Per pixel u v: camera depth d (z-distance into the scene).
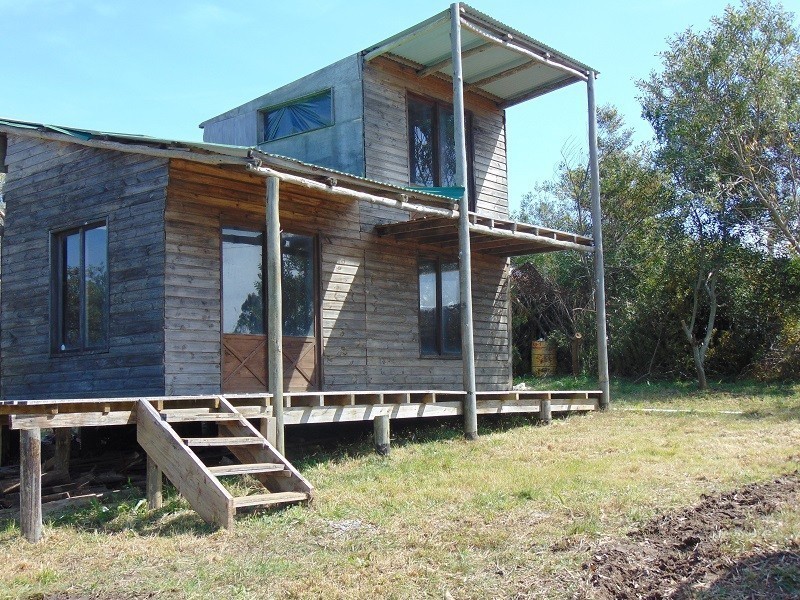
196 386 10.38
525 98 15.80
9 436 10.89
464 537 6.16
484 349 15.43
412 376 13.72
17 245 12.28
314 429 12.20
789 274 20.66
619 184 24.08
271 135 14.73
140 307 10.41
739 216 20.58
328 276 12.45
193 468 7.23
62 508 7.96
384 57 13.62
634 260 23.56
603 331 15.21
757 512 6.26
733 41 20.41
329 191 10.03
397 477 8.84
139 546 6.43
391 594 5.05
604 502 6.98
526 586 5.07
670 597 4.73
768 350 21.27
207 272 10.67
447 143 14.91
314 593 5.12
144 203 10.53
